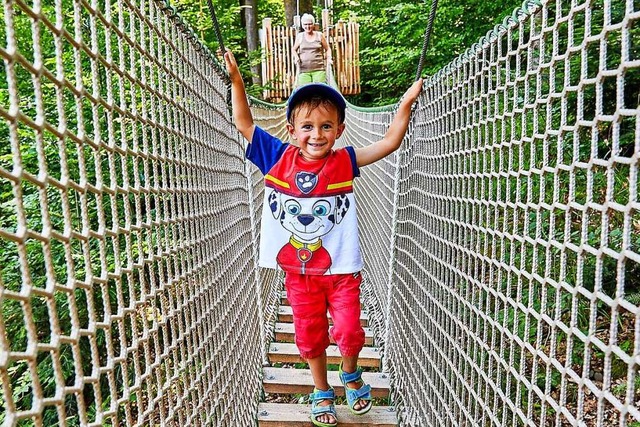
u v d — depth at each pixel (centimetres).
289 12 1160
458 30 628
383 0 837
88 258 99
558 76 328
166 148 149
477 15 597
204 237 186
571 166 109
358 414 256
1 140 408
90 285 98
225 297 220
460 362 178
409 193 276
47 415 358
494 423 146
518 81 139
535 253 127
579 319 314
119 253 114
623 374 296
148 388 126
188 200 168
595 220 326
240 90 217
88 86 319
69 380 364
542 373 307
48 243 83
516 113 139
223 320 214
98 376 99
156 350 134
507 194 144
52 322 84
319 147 208
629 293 303
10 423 71
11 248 393
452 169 196
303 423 278
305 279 226
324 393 255
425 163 239
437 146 219
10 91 76
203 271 183
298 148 218
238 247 261
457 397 178
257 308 321
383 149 220
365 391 257
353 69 1083
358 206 549
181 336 152
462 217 181
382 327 357
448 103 202
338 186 214
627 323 310
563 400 110
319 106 204
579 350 309
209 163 200
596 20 317
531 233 317
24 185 404
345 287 224
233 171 256
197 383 167
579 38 322
